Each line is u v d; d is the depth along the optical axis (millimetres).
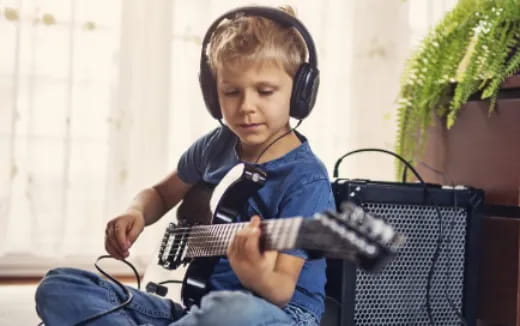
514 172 1529
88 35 2119
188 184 1490
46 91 2086
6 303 1830
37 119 2078
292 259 1127
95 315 1185
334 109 2322
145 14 2160
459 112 1661
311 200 1206
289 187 1223
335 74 2320
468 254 1510
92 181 2146
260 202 1230
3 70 2039
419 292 1464
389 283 1432
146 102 2166
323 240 867
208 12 2193
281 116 1241
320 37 2289
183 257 1283
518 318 1498
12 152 2041
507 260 1519
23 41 2061
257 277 1055
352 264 1383
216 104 1331
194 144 1477
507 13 1556
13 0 2041
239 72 1218
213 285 1238
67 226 2135
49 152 2094
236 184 1240
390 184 1429
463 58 1672
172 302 1330
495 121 1573
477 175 1614
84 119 2127
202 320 1065
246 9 1275
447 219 1490
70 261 2180
